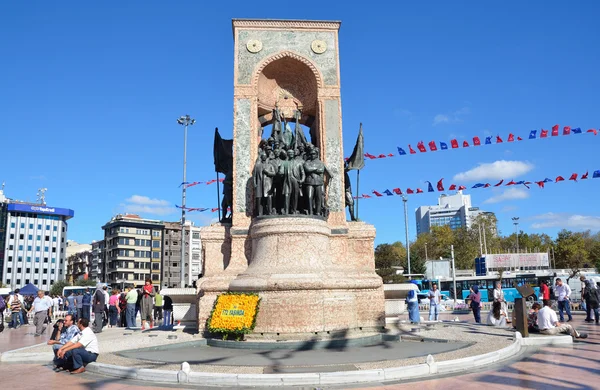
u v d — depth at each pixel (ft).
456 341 48.03
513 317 58.70
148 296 71.51
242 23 67.56
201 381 32.71
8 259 372.99
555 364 37.50
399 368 33.42
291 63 68.18
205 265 60.95
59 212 396.78
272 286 50.06
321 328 49.21
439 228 332.39
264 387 31.58
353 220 65.26
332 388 31.01
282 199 59.93
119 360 40.24
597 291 70.44
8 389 32.17
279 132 62.39
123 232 334.03
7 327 91.91
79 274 405.18
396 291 62.23
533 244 331.36
